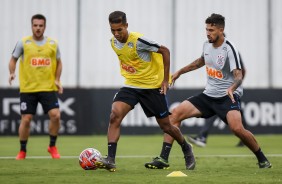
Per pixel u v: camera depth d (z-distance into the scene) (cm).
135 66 2980
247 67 7238
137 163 3544
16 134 6075
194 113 3156
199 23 7156
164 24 7112
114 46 2980
